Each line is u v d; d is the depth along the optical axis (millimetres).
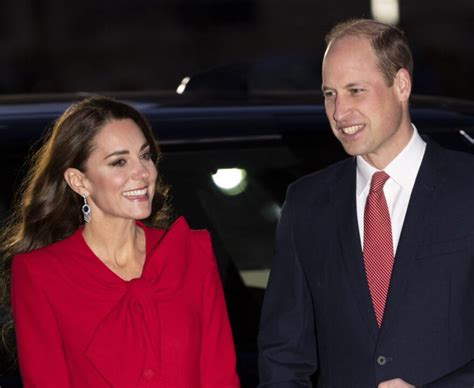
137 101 12828
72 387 9883
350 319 9773
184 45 56750
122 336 9781
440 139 11914
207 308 10148
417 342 9562
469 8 56000
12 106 12492
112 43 56625
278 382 10250
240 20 56656
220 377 10109
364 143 9617
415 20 56094
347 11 56219
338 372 9898
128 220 10086
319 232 10055
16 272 10000
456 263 9586
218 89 14406
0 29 56188
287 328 10273
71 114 9906
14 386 10602
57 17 56469
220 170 11781
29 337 9906
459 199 9688
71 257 9961
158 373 9789
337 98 9633
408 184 9812
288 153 11922
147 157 9984
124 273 10133
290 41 56375
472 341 9609
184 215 11641
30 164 11320
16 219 10695
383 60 9547
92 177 9898
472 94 44312
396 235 9828
